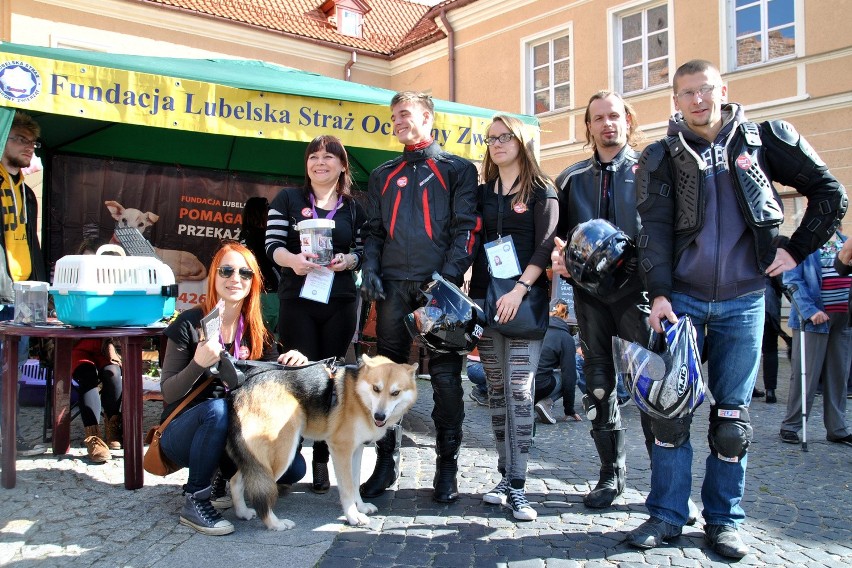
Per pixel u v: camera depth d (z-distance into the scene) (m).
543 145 13.86
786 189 9.70
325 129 4.75
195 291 6.98
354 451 3.05
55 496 3.24
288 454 2.84
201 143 6.70
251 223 6.34
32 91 3.92
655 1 11.95
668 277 2.65
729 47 10.91
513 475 3.09
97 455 3.83
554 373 5.73
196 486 2.83
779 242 2.61
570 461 4.17
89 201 6.52
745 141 2.60
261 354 3.23
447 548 2.70
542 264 3.04
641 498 3.37
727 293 2.63
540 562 2.56
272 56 16.33
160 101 4.30
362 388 2.98
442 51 16.44
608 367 3.17
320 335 3.59
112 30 13.88
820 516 3.12
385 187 3.32
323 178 3.57
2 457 3.35
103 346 4.16
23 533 2.77
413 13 20.33
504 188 3.23
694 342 2.57
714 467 2.72
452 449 3.28
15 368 3.39
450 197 3.23
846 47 9.52
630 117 3.40
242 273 3.07
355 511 2.97
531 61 14.42
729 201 2.62
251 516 3.01
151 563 2.49
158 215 6.84
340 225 3.62
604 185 3.17
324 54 17.06
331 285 3.37
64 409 3.96
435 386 3.23
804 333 4.57
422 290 3.09
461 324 2.92
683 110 2.65
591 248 2.77
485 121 5.21
